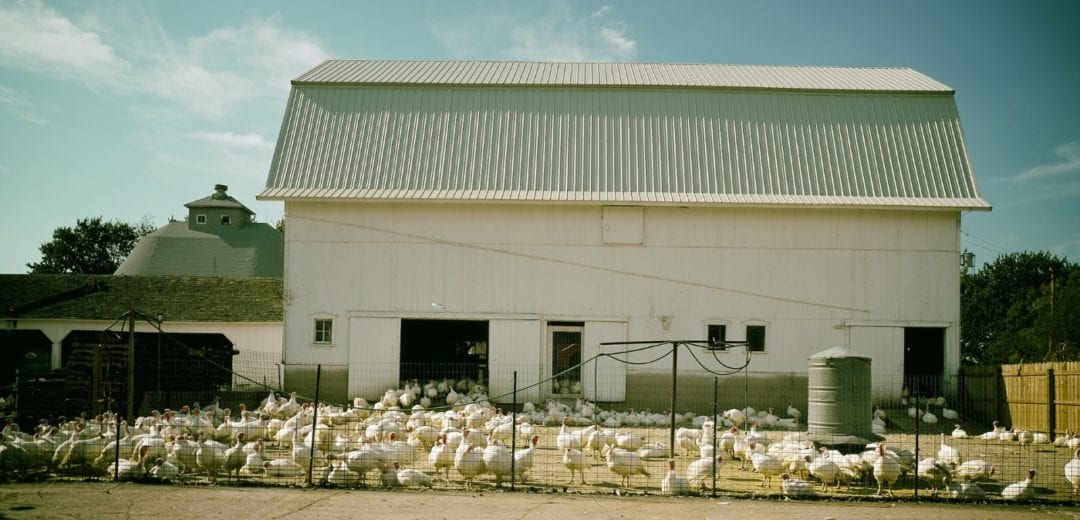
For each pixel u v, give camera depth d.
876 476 13.32
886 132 29.70
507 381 27.30
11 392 21.86
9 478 13.86
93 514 11.07
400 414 21.34
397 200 27.38
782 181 28.28
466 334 33.72
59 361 32.72
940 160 29.06
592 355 27.36
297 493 12.76
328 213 27.86
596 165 28.67
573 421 24.50
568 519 11.18
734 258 27.50
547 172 28.53
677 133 29.53
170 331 33.12
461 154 29.11
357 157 29.00
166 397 23.86
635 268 27.58
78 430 15.81
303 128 29.84
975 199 27.78
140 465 13.77
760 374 27.14
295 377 27.34
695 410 27.05
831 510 12.15
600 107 30.30
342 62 34.38
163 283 36.69
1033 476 13.06
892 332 27.22
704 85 30.78
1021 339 43.91
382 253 27.72
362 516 11.13
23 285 35.97
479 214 27.83
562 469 16.05
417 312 27.52
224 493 12.67
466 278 27.64
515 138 29.52
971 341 55.16
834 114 30.16
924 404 27.08
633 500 12.72
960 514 12.02
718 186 28.09
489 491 13.26
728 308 27.36
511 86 30.98
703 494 13.27
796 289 27.38
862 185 28.28
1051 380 22.09
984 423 25.70
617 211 27.70
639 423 24.72
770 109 30.28
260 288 36.56
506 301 27.55
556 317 27.50
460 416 21.28
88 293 35.34
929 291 27.39
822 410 16.22
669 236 27.62
